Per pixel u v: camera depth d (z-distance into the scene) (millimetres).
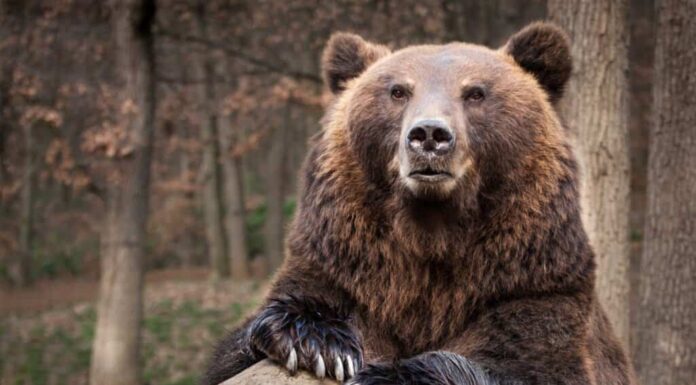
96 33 15906
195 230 38438
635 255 19969
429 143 4750
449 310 5176
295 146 38406
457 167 4855
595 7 8336
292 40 16312
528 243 5062
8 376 19141
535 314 4945
